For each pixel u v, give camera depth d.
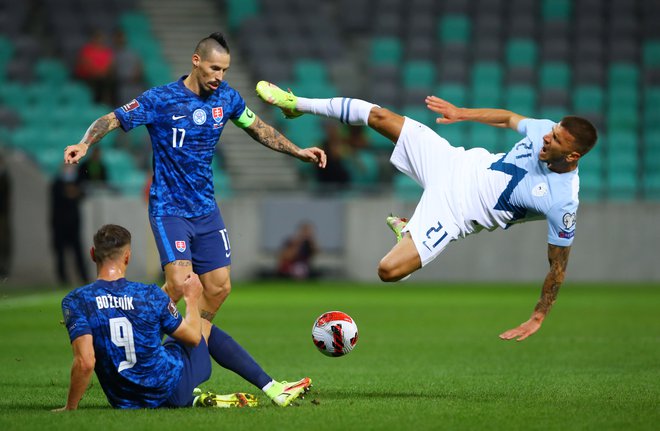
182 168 27.14
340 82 97.44
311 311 58.03
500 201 28.17
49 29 98.94
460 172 28.75
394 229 30.03
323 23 100.69
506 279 81.88
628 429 22.33
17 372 34.09
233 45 99.88
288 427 22.11
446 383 31.03
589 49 99.31
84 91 90.62
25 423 22.44
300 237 80.62
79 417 23.08
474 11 102.19
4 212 74.44
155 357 23.97
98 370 23.95
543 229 81.50
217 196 81.19
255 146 87.88
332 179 81.88
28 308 58.62
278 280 81.81
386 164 86.44
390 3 102.75
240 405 25.33
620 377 32.38
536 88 96.19
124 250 23.84
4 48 94.75
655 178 88.50
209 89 26.91
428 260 28.77
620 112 94.06
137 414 23.55
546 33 100.75
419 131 29.53
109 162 82.56
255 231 81.44
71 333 23.31
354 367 35.53
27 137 86.69
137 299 23.62
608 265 81.69
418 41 99.19
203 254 27.83
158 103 26.70
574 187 27.47
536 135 27.84
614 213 81.44
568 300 64.88
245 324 51.16
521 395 27.98
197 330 24.34
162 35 99.44
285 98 30.00
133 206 77.94
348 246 81.75
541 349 40.84
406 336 45.94
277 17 100.75
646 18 101.25
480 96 93.62
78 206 73.12
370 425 22.48
